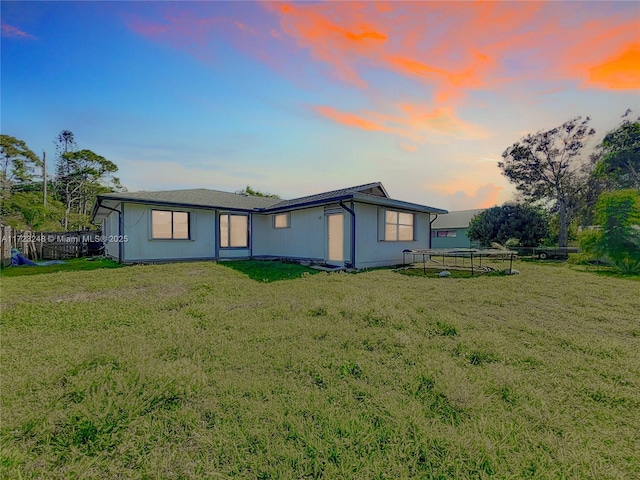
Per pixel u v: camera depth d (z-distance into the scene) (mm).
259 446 1583
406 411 1839
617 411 1877
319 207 10430
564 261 13469
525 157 19250
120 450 1534
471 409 1862
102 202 10102
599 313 4254
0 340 3107
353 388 2158
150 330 3422
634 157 16234
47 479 1371
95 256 14672
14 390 2096
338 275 7961
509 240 17047
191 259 11266
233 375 2361
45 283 6586
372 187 11766
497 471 1403
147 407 1867
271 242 12945
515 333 3355
